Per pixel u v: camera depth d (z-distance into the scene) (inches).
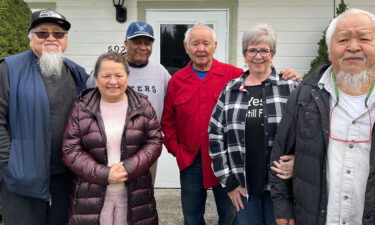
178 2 184.7
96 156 91.7
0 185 97.6
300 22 180.4
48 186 95.0
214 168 99.1
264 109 92.7
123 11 184.1
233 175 96.7
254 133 93.2
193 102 113.1
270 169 85.0
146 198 95.8
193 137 113.2
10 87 92.8
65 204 103.2
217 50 185.9
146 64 125.3
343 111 71.9
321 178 73.0
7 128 94.7
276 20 181.2
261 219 96.4
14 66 94.9
